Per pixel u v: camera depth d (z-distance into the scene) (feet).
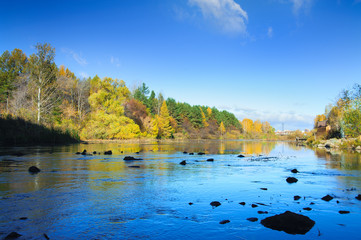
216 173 47.98
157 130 267.80
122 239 16.72
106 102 217.15
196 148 138.82
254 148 151.53
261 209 24.34
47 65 151.53
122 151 98.53
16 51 223.51
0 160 61.36
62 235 17.22
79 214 21.90
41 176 40.83
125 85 259.39
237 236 17.61
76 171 46.88
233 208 24.53
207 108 504.84
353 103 143.64
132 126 228.43
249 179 41.55
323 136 207.72
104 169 50.08
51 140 132.57
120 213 22.43
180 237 17.28
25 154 77.87
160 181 38.60
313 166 60.80
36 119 140.36
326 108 266.57
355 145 138.82
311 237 17.71
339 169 55.11
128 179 39.70
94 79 275.59
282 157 86.94
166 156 83.20
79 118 214.07
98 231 18.06
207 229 18.84
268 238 17.35
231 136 459.73
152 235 17.53
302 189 33.86
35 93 152.87
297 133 420.36
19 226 18.74
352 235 18.12
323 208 24.86
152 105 348.79
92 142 177.47
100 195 28.91
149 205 25.16
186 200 27.45
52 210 22.88
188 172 48.57
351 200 28.14
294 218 19.90
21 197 27.30
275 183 38.09
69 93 233.14
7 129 118.32
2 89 189.78
